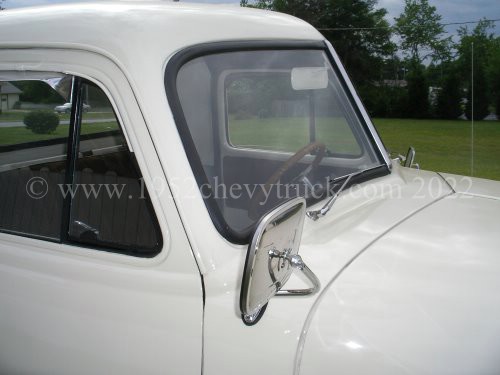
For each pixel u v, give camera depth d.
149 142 1.40
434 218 1.79
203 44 1.65
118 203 1.54
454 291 1.37
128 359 1.42
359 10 23.88
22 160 1.73
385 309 1.31
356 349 1.23
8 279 1.61
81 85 1.52
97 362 1.47
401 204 1.92
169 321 1.37
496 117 19.12
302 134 2.21
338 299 1.34
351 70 22.92
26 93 1.63
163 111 1.42
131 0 1.84
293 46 2.06
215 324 1.33
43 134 1.65
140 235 1.49
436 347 1.23
